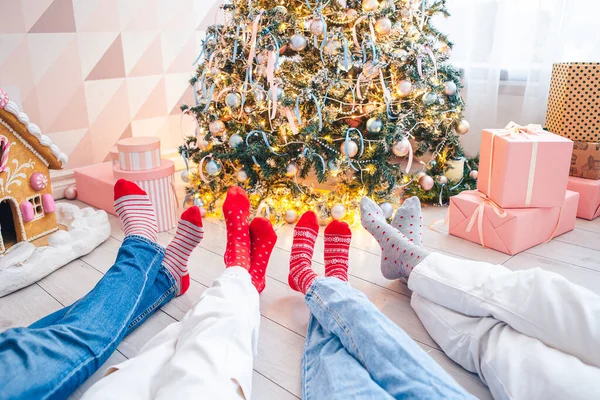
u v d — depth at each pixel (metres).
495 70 2.29
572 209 1.84
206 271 1.57
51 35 2.12
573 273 1.53
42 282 1.48
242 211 1.40
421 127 2.03
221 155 1.86
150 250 1.24
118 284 1.10
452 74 2.05
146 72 2.53
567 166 1.63
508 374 0.92
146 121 2.59
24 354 0.86
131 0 2.38
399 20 1.77
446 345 1.12
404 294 1.43
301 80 1.71
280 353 1.15
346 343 0.98
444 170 2.18
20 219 1.55
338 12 1.68
